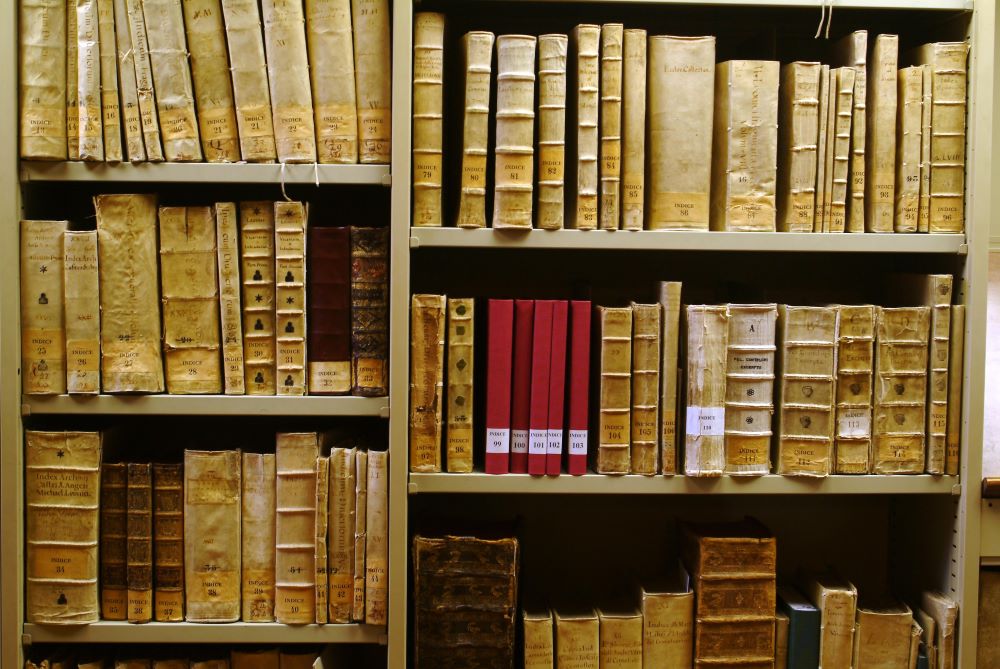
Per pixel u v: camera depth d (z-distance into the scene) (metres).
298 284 1.31
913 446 1.36
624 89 1.32
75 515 1.30
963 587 1.35
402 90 1.27
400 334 1.29
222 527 1.32
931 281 1.35
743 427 1.34
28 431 1.30
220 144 1.30
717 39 1.62
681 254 1.66
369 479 1.31
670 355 1.33
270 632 1.32
